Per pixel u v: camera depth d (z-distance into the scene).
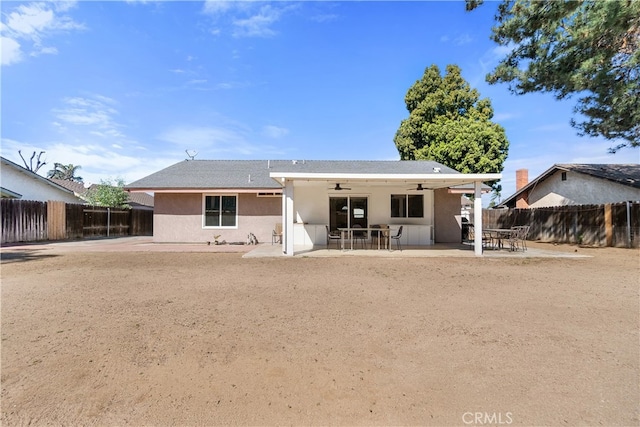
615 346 3.87
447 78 26.91
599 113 12.71
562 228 17.97
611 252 13.08
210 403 2.72
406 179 11.49
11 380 3.06
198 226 16.62
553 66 11.21
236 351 3.74
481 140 24.61
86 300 5.89
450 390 2.91
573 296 6.21
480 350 3.77
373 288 6.88
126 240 18.36
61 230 18.23
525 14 11.11
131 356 3.60
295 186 15.59
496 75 12.73
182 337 4.15
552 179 23.41
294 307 5.49
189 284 7.25
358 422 2.46
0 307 5.44
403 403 2.72
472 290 6.70
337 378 3.14
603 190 19.48
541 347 3.84
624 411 2.57
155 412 2.59
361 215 15.84
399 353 3.69
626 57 10.97
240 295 6.29
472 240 18.28
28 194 21.77
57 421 2.46
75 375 3.17
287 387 2.97
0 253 12.52
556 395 2.82
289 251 11.91
